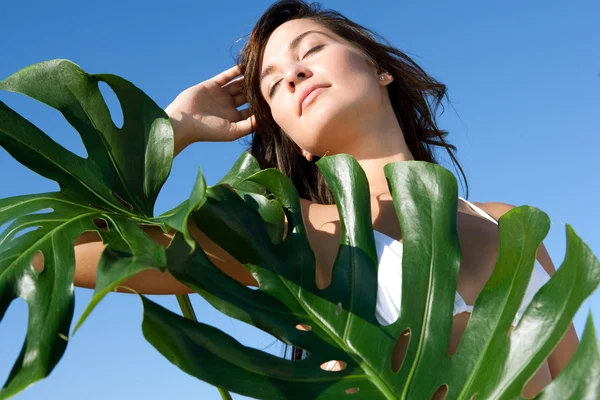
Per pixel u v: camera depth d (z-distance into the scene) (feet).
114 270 3.15
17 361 3.16
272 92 7.24
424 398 3.82
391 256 5.42
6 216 4.09
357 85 6.59
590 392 3.09
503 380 3.54
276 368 3.62
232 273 5.53
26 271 3.54
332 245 5.84
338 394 3.72
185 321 3.39
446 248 4.18
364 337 3.96
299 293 4.09
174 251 3.81
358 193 4.48
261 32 7.81
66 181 4.53
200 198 3.29
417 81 8.06
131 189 4.88
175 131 7.39
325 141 6.73
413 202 4.34
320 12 8.02
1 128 4.50
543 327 3.51
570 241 3.51
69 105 4.85
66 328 3.35
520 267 3.82
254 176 4.48
